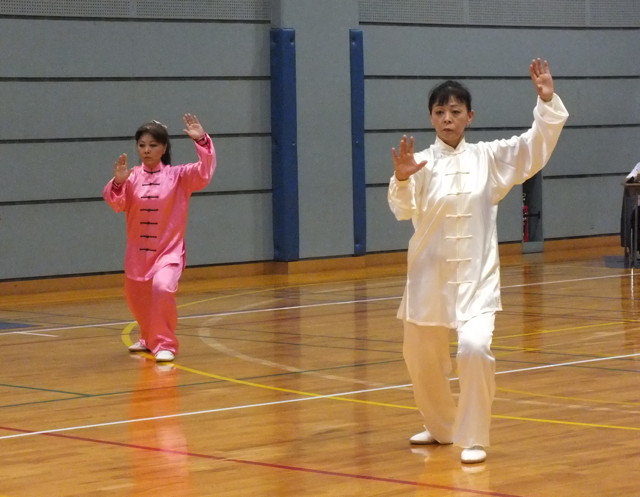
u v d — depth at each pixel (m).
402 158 5.36
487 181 5.70
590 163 19.50
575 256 18.50
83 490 5.19
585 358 8.81
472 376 5.48
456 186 5.65
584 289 13.73
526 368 8.41
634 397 7.24
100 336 10.50
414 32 17.56
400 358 9.01
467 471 5.41
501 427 6.41
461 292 5.59
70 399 7.49
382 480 5.27
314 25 16.23
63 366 8.84
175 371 8.54
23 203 14.46
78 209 14.85
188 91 15.63
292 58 16.05
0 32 14.20
